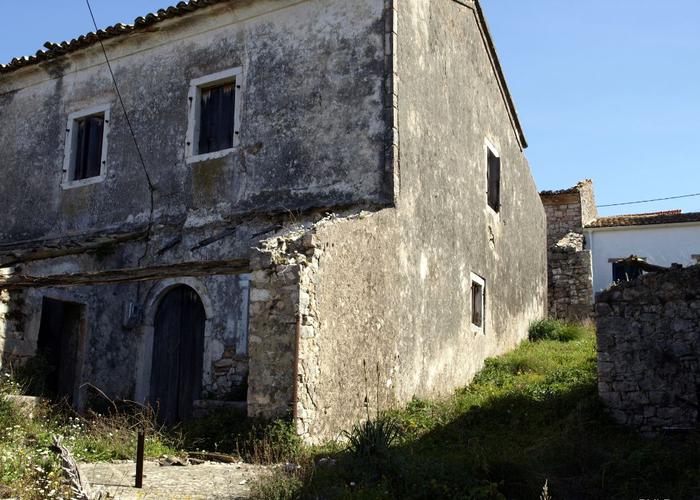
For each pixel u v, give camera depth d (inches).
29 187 573.3
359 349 390.6
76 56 562.6
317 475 269.6
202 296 480.4
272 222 465.4
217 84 512.4
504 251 636.1
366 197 441.1
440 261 500.1
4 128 596.7
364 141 448.5
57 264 478.9
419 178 473.4
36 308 454.6
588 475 294.0
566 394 406.6
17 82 597.3
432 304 482.6
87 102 560.1
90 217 538.9
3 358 432.1
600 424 366.9
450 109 536.4
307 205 455.2
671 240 860.0
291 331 346.0
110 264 511.8
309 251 363.3
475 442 343.0
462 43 569.9
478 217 580.1
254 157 480.7
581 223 884.6
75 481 226.1
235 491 259.4
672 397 362.3
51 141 570.6
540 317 732.0
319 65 471.2
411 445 339.6
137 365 496.1
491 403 419.2
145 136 527.8
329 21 473.7
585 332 680.4
